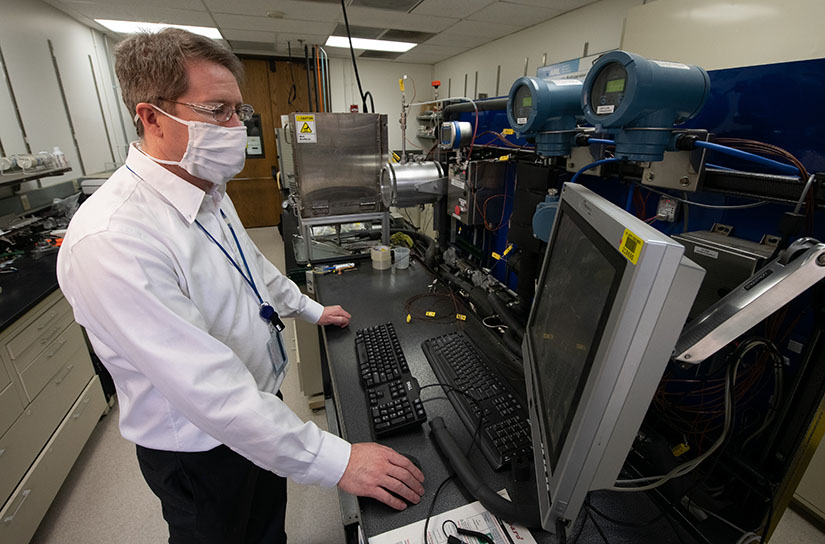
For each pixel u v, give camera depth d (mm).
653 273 420
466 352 1164
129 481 1758
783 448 745
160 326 637
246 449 687
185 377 636
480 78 5219
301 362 2078
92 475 1788
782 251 602
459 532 688
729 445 826
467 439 885
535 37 4098
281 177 4547
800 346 735
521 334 1200
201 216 873
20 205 2533
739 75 751
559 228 891
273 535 1189
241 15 3617
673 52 2189
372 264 1958
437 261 1896
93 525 1563
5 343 1447
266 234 5629
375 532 689
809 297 708
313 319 1338
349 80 6074
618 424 492
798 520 1565
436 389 1055
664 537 688
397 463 770
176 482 896
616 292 480
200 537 936
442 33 4387
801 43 1702
